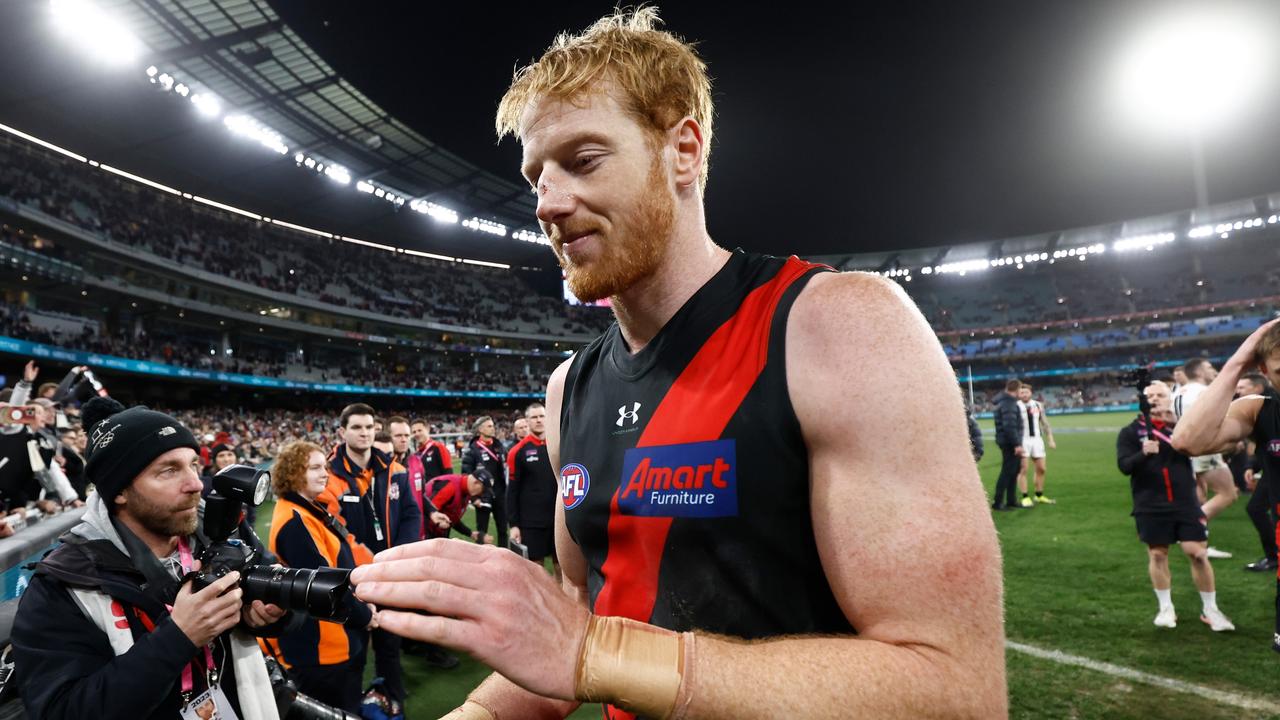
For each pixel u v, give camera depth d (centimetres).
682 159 94
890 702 59
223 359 3141
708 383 88
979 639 64
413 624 63
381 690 375
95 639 182
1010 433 903
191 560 217
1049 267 4566
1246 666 379
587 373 115
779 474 80
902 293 81
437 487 598
